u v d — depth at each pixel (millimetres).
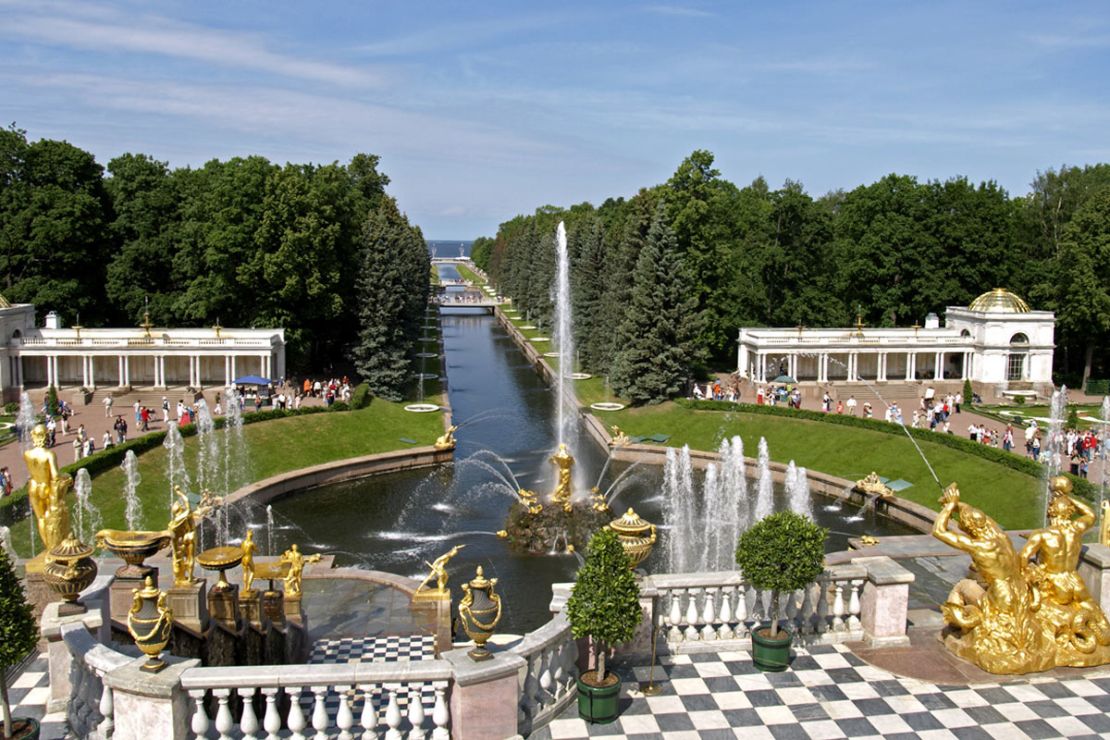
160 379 80812
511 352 134375
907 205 102125
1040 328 87125
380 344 82312
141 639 14781
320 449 65125
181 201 93312
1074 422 65500
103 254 89125
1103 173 124375
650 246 80250
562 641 17859
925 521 51375
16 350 78000
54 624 17375
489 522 53312
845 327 99438
